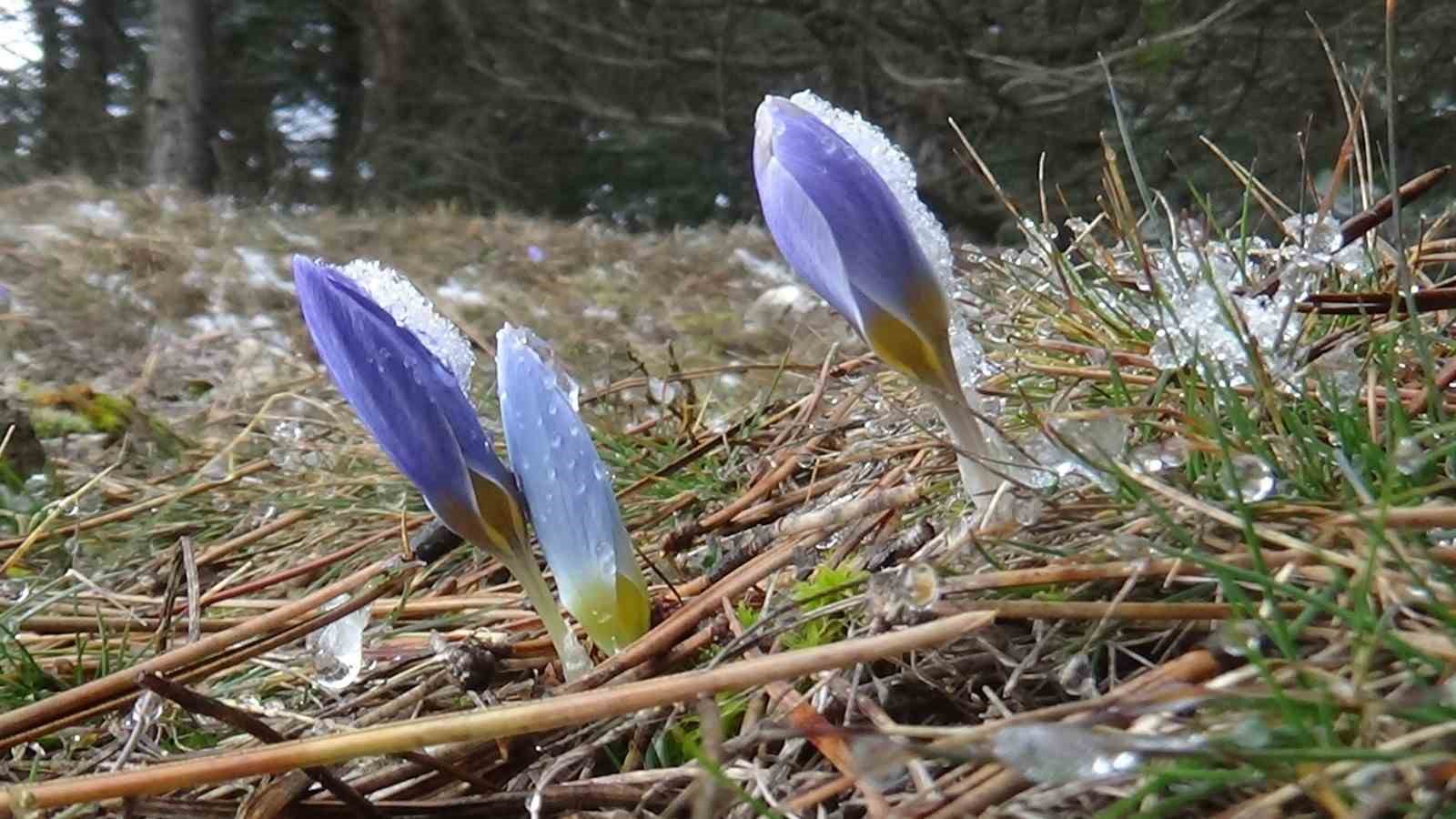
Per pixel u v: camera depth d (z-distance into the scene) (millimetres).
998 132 951
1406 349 146
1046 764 70
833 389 247
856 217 103
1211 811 79
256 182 1422
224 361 515
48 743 143
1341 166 154
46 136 1474
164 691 99
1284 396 128
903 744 76
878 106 1012
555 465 114
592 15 1178
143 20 1483
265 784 108
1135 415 130
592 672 111
